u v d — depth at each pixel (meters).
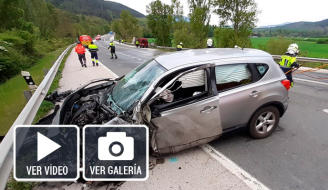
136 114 2.21
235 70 2.74
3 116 4.42
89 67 10.78
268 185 2.21
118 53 20.73
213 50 3.28
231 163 2.59
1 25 17.88
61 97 3.66
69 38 48.38
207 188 2.20
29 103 3.28
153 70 2.75
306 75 7.95
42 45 22.86
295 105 4.59
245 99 2.72
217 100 2.56
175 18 28.31
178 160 2.67
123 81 3.14
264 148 2.89
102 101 2.83
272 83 2.92
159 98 2.34
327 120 3.75
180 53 3.15
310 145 2.94
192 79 2.56
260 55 3.03
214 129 2.68
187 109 2.43
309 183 2.22
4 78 9.07
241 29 15.24
